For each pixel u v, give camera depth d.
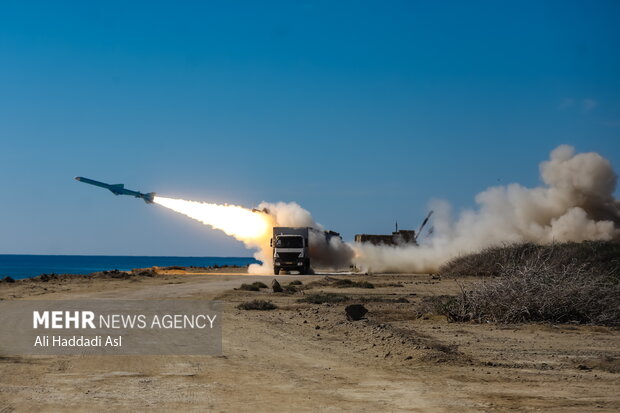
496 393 12.44
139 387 12.79
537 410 11.02
